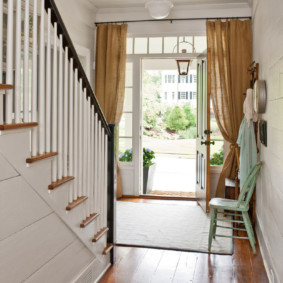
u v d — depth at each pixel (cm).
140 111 620
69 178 242
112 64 596
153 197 623
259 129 423
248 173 423
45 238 221
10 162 183
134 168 624
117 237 423
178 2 562
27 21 197
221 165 606
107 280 309
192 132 1511
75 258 265
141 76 625
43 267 220
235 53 557
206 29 568
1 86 171
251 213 473
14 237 190
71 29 522
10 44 184
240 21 557
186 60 544
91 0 563
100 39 600
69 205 245
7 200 183
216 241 415
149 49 609
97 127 299
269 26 345
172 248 389
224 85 558
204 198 531
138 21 597
